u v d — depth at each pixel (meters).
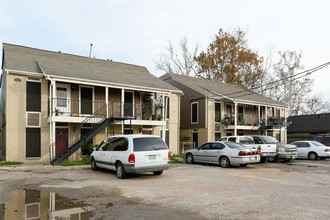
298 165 17.94
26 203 7.71
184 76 33.66
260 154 18.69
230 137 19.69
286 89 46.34
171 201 7.93
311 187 10.12
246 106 31.86
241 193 9.01
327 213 6.71
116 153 12.50
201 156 17.89
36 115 18.72
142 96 23.72
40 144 18.73
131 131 22.97
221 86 34.19
